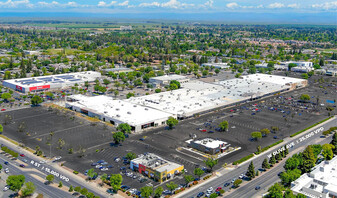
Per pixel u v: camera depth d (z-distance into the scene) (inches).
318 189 5679.1
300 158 6884.8
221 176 6633.9
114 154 7559.1
